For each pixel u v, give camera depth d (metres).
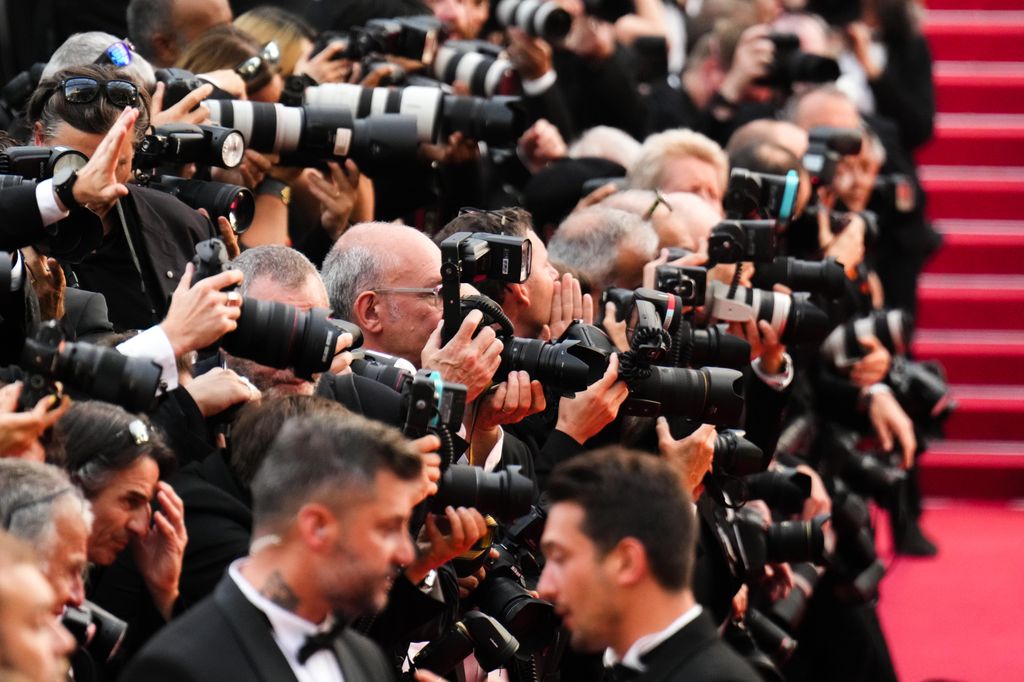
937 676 25.11
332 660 9.73
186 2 19.28
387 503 9.45
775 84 27.89
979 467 35.06
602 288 17.27
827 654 21.09
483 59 21.73
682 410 14.12
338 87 18.20
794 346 19.25
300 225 19.41
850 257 22.02
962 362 36.53
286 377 13.12
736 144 23.00
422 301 14.53
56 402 10.51
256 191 17.66
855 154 22.39
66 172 11.69
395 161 16.92
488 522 12.78
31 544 9.33
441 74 21.88
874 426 23.05
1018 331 37.34
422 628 12.45
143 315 14.95
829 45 34.31
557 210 21.20
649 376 14.01
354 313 14.59
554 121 23.70
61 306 13.00
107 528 10.87
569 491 10.23
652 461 10.33
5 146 14.30
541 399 13.55
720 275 18.12
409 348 14.60
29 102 14.25
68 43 16.11
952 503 35.16
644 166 20.66
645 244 17.31
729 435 16.22
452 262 13.16
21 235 11.61
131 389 10.69
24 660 7.59
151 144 14.59
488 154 21.80
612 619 10.13
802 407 21.31
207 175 16.98
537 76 23.59
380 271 14.57
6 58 23.11
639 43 29.14
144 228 14.72
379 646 11.29
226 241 15.41
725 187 20.91
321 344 11.77
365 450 9.43
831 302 20.75
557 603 10.27
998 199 39.09
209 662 9.16
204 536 11.70
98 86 13.80
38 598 7.70
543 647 13.25
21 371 11.96
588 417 13.89
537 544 13.51
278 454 9.52
